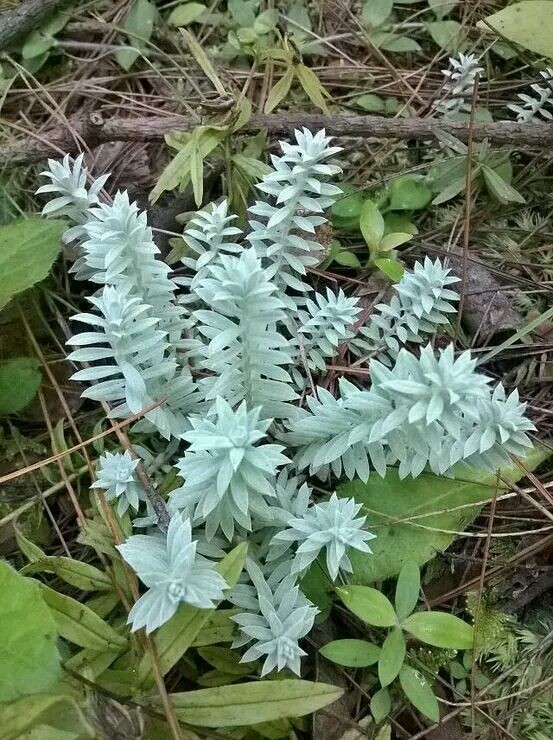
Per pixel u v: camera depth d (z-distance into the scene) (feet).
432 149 1.03
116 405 0.84
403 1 1.15
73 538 0.79
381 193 0.97
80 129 0.98
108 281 0.65
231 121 0.89
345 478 0.79
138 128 0.93
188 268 0.91
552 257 0.96
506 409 0.62
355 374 0.84
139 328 0.62
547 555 0.79
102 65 1.13
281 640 0.60
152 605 0.54
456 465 0.77
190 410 0.74
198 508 0.61
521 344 0.88
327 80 1.12
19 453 0.83
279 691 0.58
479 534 0.73
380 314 0.87
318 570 0.72
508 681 0.73
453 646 0.65
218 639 0.63
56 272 0.91
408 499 0.75
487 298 0.91
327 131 0.96
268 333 0.60
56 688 0.58
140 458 0.74
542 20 0.98
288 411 0.69
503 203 0.98
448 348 0.52
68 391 0.86
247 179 0.93
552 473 0.82
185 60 1.12
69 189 0.75
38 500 0.77
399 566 0.73
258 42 1.05
